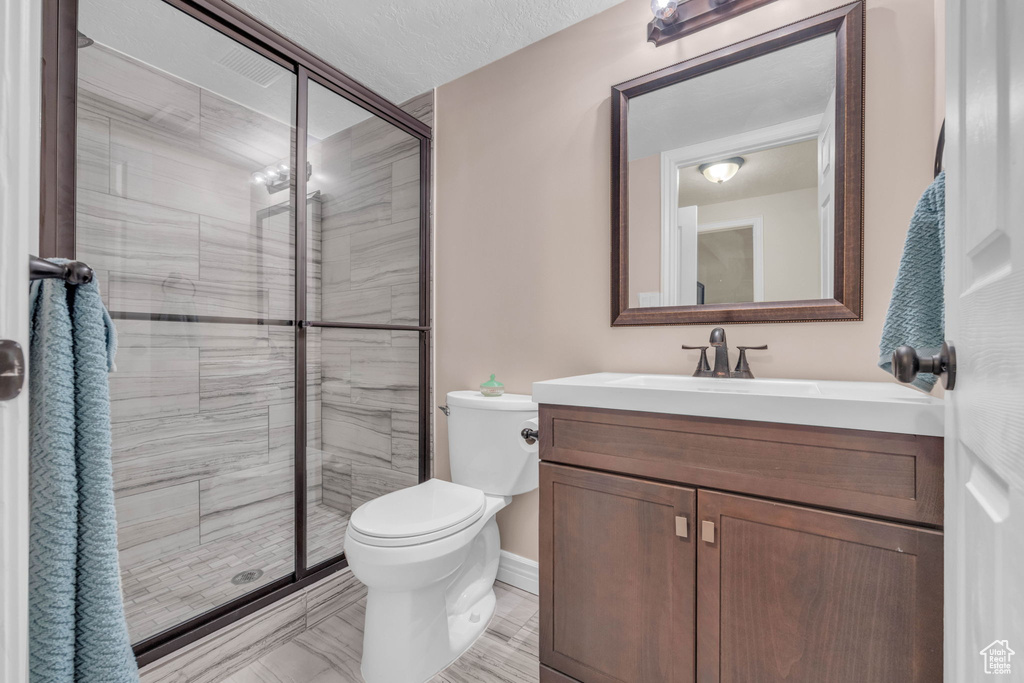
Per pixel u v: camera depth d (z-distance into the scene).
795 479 0.88
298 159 1.70
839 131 1.27
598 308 1.68
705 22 1.45
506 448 1.62
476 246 2.01
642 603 1.05
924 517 0.77
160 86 1.41
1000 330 0.41
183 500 1.52
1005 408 0.40
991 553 0.44
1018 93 0.38
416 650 1.30
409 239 2.08
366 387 1.94
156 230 1.41
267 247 1.66
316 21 1.68
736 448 0.94
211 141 1.53
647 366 1.58
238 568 1.59
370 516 1.36
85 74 1.24
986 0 0.46
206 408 1.56
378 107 1.93
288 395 1.70
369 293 1.95
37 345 0.45
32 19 0.33
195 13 1.40
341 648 1.49
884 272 1.22
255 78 1.60
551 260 1.79
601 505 1.11
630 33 1.62
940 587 0.76
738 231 1.42
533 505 1.80
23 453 0.33
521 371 1.87
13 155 0.32
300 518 1.69
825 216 1.30
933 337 0.75
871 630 0.81
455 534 1.34
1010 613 0.38
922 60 1.18
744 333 1.42
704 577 0.97
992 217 0.44
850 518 0.83
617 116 1.61
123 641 0.49
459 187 2.06
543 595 1.20
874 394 0.96
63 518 0.45
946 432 0.63
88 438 0.48
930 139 1.16
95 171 1.27
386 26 1.71
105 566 0.48
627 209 1.60
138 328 1.39
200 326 1.53
